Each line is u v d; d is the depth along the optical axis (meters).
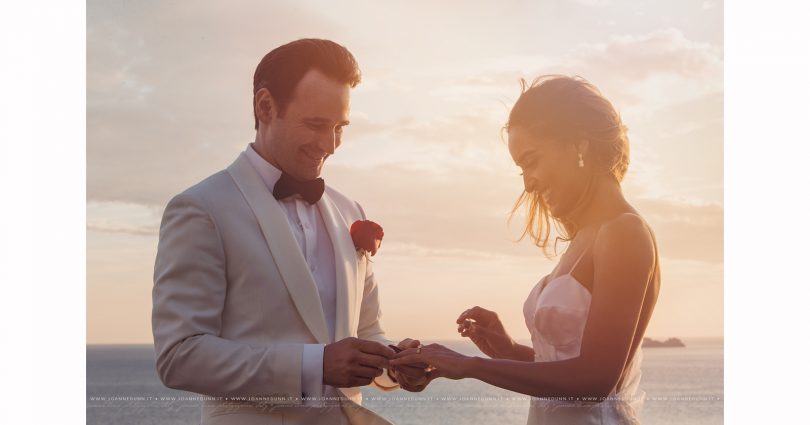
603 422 2.07
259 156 2.31
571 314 2.06
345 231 2.41
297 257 2.19
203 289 2.09
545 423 2.13
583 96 2.20
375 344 2.10
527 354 2.46
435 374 2.23
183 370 2.04
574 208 2.18
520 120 2.22
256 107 2.32
